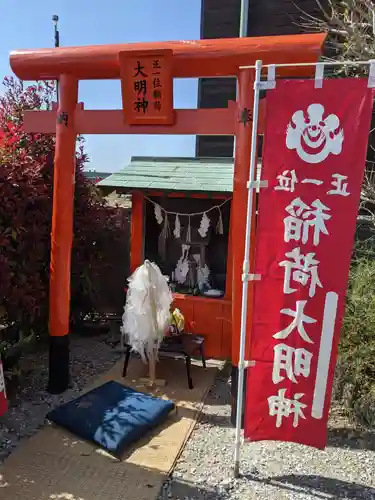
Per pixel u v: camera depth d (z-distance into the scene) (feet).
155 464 10.02
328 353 9.04
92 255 17.54
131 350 14.56
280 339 9.32
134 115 11.94
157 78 11.38
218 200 16.48
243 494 9.12
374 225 18.12
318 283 8.92
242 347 9.45
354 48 17.66
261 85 8.93
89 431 10.93
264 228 9.14
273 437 9.69
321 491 9.23
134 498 8.92
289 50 10.51
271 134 8.90
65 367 13.41
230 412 12.66
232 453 10.62
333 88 8.40
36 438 10.91
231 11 21.35
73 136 12.65
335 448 10.79
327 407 9.21
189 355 13.85
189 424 11.80
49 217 15.11
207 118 11.59
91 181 18.40
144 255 17.53
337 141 8.49
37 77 12.69
